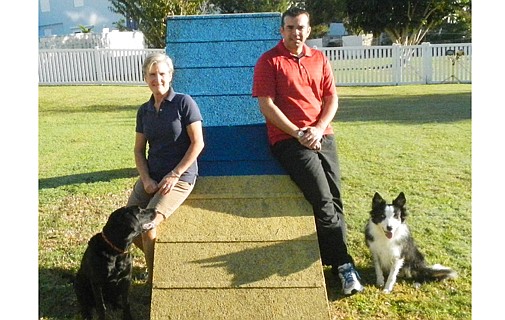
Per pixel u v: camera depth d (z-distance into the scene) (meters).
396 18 24.66
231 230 4.38
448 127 10.42
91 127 11.22
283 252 4.22
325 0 24.28
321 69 4.84
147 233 4.32
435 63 18.72
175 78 5.94
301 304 3.92
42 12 27.58
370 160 8.26
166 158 4.45
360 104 13.97
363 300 4.38
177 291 4.00
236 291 3.99
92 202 6.76
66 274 4.43
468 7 24.94
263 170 4.98
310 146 4.55
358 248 5.29
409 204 6.38
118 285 4.07
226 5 22.42
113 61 19.33
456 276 4.64
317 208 4.58
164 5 18.94
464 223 5.81
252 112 5.64
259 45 6.21
